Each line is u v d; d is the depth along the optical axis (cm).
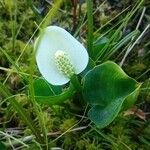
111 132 19
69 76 17
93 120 17
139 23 22
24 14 23
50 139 19
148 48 22
